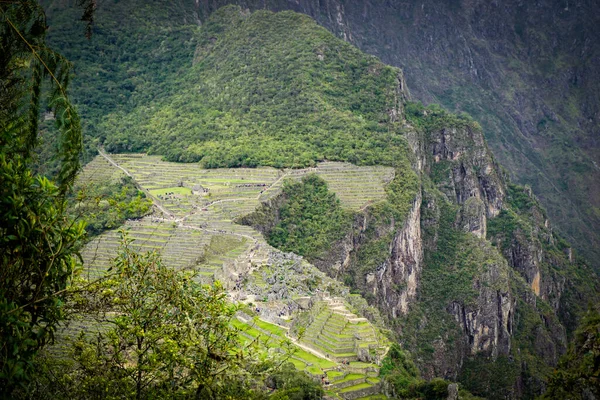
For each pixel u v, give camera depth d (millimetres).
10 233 47656
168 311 62188
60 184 51219
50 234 50062
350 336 145125
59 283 52469
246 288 164500
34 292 49438
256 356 64938
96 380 58531
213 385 60938
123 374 59344
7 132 48969
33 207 48906
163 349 59406
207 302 63219
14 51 50625
